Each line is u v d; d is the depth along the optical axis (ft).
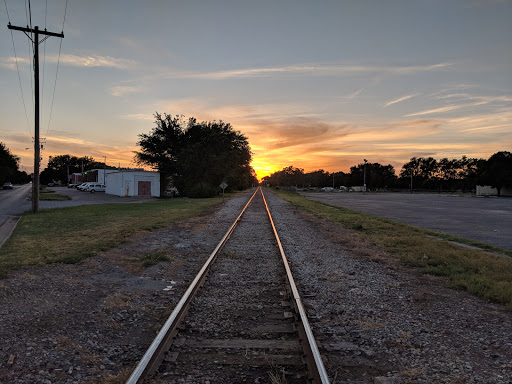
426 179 494.59
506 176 267.80
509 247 42.55
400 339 15.38
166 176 207.00
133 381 10.68
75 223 57.88
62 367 12.56
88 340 14.90
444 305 20.11
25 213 80.69
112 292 21.85
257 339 15.12
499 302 20.59
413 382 11.79
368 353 13.96
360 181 512.63
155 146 206.90
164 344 13.66
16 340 14.64
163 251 34.96
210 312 18.31
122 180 174.81
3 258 30.17
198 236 45.91
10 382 11.43
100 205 108.37
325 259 32.60
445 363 13.25
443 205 132.36
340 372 12.53
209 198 169.48
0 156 272.92
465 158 476.95
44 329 15.89
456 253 34.14
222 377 11.97
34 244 37.52
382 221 67.67
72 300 20.08
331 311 18.88
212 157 189.16
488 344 14.99
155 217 68.64
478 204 140.77
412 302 20.58
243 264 29.96
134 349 14.19
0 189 264.93
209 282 24.11
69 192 213.05
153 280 24.88
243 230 52.60
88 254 32.07
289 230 53.06
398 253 35.27
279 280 24.85
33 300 19.81
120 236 42.88
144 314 18.19
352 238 44.57
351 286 23.82
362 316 18.19
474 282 23.88
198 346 14.21
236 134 221.46
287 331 15.90
